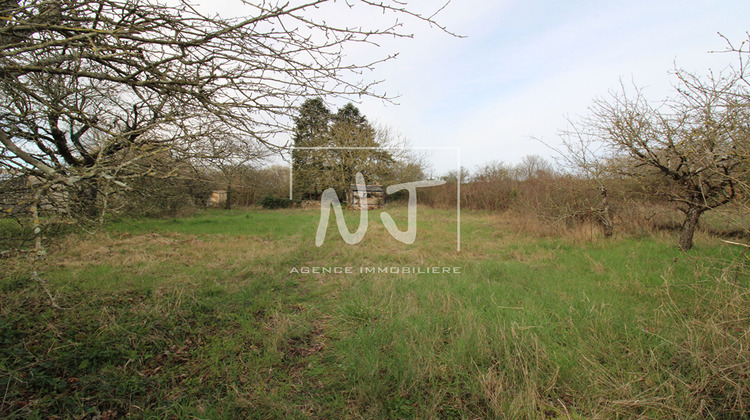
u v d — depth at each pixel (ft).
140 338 10.00
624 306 11.75
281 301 14.10
